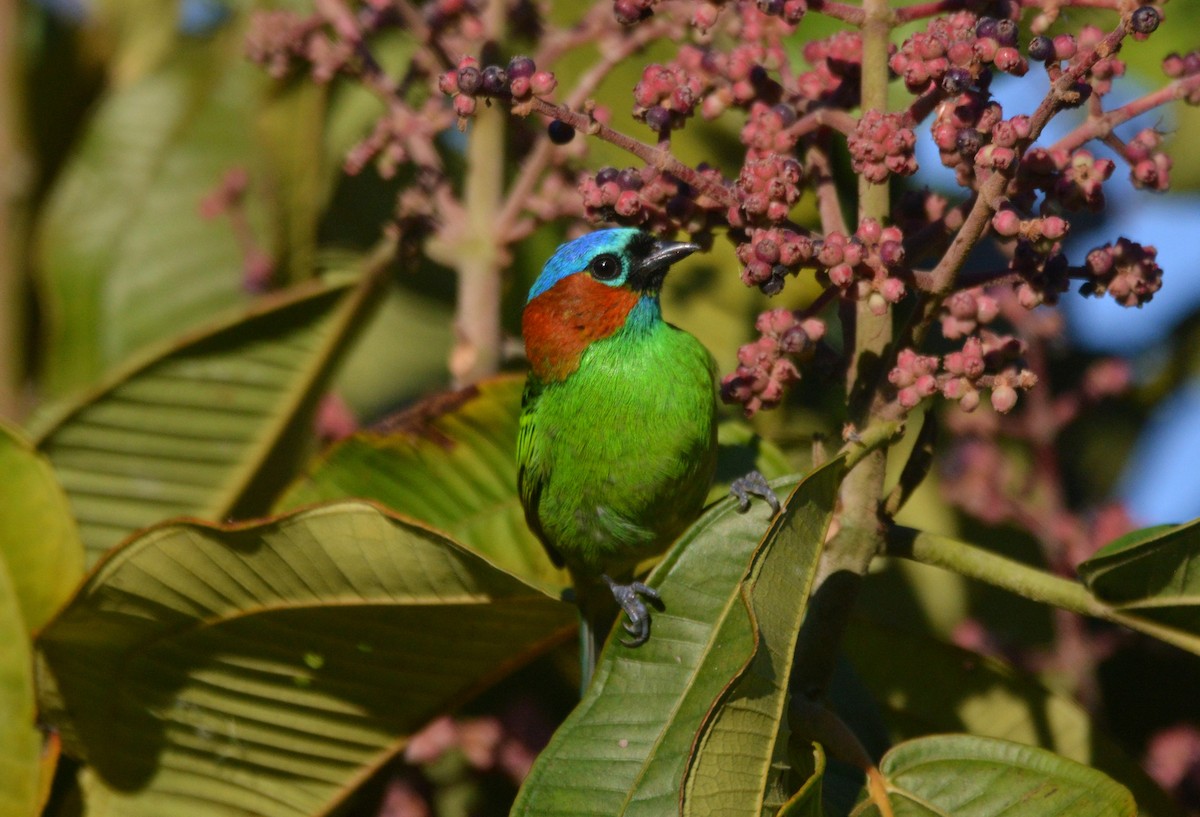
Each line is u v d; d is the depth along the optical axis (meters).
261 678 7.00
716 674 5.61
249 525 6.20
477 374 8.78
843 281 5.57
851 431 5.93
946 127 5.75
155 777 7.23
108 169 10.46
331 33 9.95
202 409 7.95
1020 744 5.96
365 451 7.96
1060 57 5.54
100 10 11.05
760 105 6.29
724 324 10.42
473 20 8.60
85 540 8.12
